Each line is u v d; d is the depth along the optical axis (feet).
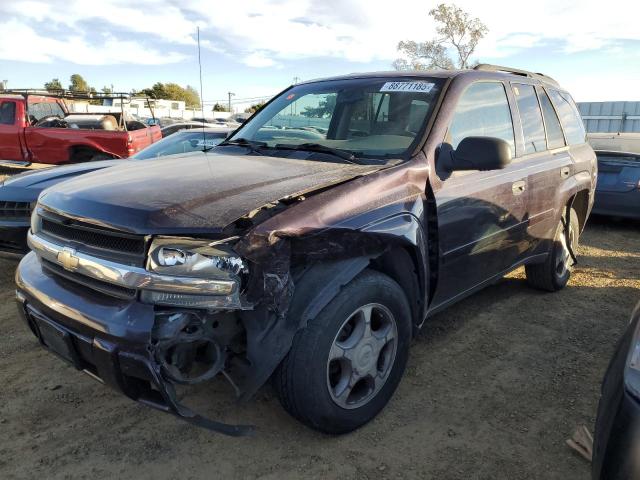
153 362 7.04
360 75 13.15
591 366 11.82
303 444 8.96
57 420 9.63
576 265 20.07
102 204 7.80
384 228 8.74
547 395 10.60
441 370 11.53
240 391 7.73
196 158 10.96
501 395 10.57
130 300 7.36
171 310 7.18
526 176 12.92
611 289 17.11
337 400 8.63
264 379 7.58
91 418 9.70
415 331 10.32
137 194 8.00
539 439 9.20
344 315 8.30
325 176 8.92
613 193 26.68
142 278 7.11
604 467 5.55
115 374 7.39
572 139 16.24
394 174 9.36
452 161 10.28
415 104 11.04
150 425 9.52
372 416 9.37
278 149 11.35
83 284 7.98
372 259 8.87
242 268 7.23
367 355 8.99
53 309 8.03
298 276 8.05
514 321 14.25
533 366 11.78
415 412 9.93
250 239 7.22
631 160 26.81
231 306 7.10
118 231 7.39
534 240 14.03
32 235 9.15
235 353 7.92
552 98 15.44
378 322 9.35
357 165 9.83
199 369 7.92
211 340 7.51
